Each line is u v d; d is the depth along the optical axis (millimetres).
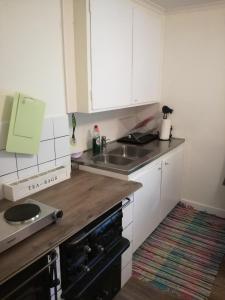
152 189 2186
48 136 1663
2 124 1384
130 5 2027
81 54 1723
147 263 2084
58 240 1082
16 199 1443
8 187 1427
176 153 2621
